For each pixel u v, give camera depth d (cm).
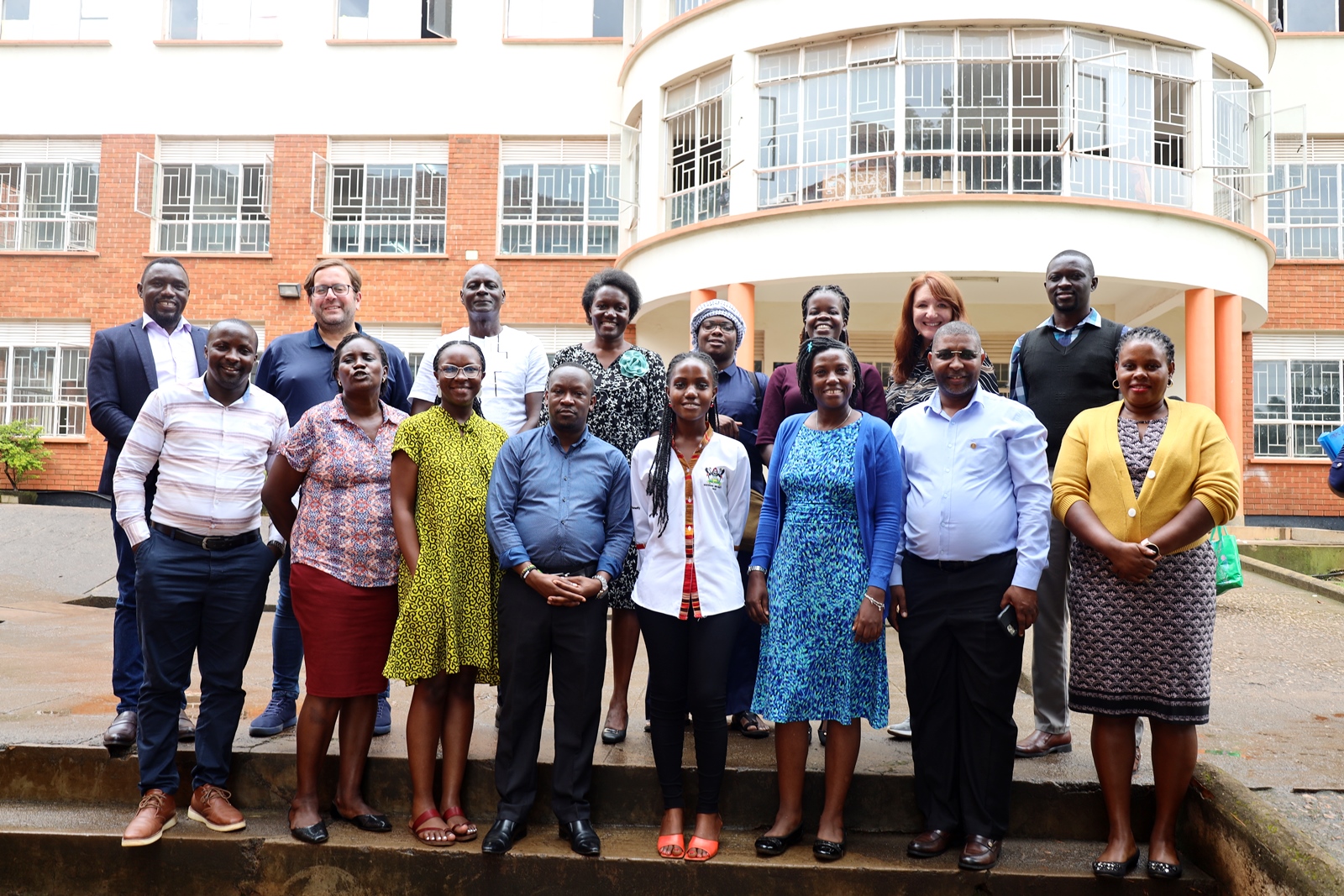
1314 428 1357
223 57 1522
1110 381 397
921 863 343
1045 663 401
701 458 370
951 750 354
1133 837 356
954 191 1068
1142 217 1050
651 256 1227
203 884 356
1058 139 1062
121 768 395
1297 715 473
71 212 1532
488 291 456
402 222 1505
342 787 371
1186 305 1100
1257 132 1188
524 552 354
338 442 372
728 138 1163
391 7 1520
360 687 364
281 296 1484
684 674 359
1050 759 396
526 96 1493
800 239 1091
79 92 1530
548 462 368
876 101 1091
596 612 360
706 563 358
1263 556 1080
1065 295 401
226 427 373
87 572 926
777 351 1359
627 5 1427
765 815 378
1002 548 347
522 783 356
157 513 367
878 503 354
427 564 354
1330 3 1395
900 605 359
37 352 1515
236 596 372
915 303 431
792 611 352
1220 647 638
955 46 1077
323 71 1512
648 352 441
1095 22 1067
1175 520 327
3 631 697
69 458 1486
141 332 428
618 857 346
